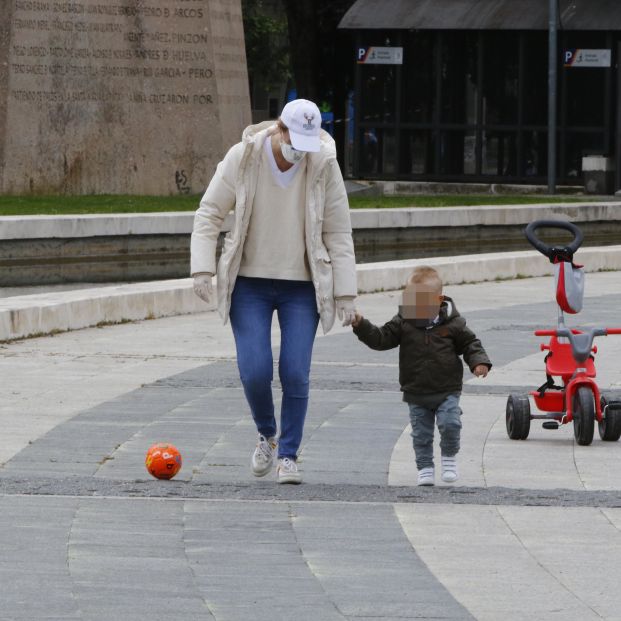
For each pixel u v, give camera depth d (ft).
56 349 117.80
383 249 217.56
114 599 50.70
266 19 472.85
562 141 336.49
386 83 356.79
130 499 66.69
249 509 65.00
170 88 258.16
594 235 245.45
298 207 69.51
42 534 59.93
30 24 246.47
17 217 181.16
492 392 98.78
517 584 53.36
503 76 344.90
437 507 65.67
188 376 104.22
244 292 70.23
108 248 188.24
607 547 58.80
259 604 50.42
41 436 82.23
